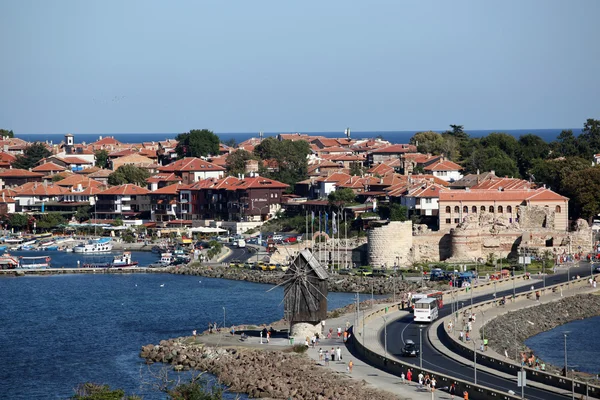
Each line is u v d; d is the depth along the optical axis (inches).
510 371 7322.8
